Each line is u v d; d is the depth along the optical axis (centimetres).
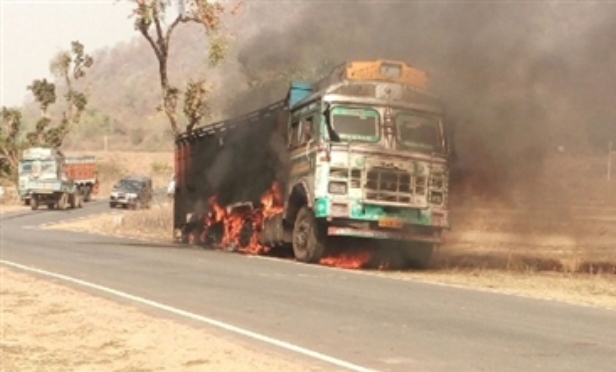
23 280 1695
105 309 1329
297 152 2214
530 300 1492
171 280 1709
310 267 2031
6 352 1030
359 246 2208
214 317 1264
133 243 2830
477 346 1058
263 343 1077
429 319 1254
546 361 973
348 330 1162
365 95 2122
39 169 5894
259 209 2464
